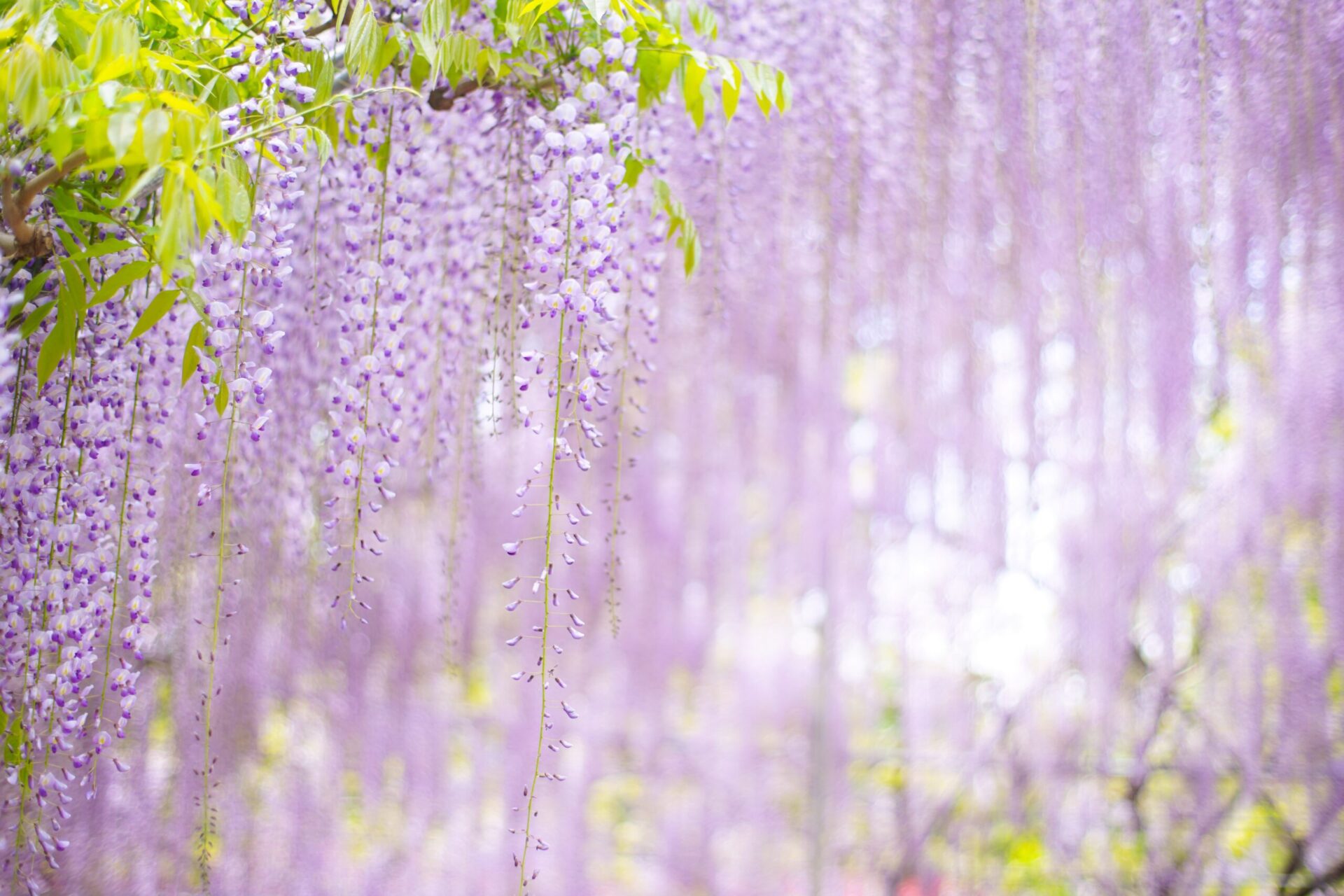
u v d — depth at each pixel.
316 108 2.87
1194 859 4.37
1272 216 3.64
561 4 2.98
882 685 5.12
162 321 2.96
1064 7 3.58
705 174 3.48
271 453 3.28
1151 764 4.48
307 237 3.23
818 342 4.47
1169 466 4.15
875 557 4.82
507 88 3.07
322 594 3.69
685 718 5.41
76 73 2.72
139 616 2.87
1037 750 4.65
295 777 4.35
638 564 5.21
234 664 3.72
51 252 2.88
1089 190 3.75
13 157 2.85
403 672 4.64
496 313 3.12
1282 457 3.99
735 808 5.32
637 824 5.36
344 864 4.46
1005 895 4.78
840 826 5.08
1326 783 4.05
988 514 4.45
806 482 4.93
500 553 4.92
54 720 2.86
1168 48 3.50
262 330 2.88
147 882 3.68
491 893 4.81
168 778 3.73
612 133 2.95
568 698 5.20
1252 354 4.08
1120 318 4.00
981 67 3.65
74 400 2.91
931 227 3.96
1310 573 4.06
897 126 3.72
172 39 2.88
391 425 2.98
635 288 3.14
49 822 3.02
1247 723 4.19
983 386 4.37
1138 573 4.26
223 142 2.77
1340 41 3.46
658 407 4.94
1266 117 3.53
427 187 3.14
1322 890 4.09
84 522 2.89
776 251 4.03
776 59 3.50
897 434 4.62
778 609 5.37
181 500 3.33
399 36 2.91
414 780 4.64
